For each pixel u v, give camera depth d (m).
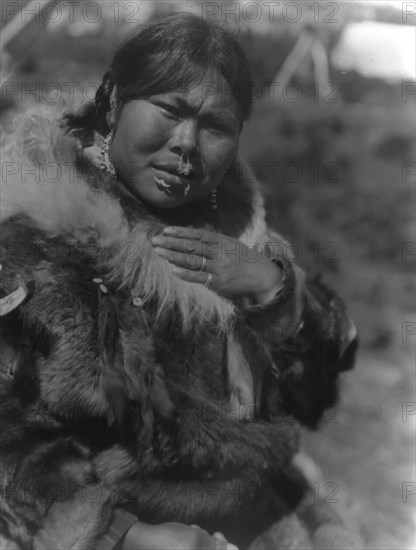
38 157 2.53
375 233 8.18
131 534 2.45
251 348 2.61
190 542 2.45
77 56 8.12
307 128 8.86
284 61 10.15
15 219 2.42
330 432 5.29
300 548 2.79
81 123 2.66
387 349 6.86
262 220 2.92
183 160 2.49
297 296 2.60
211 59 2.49
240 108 2.64
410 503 4.55
